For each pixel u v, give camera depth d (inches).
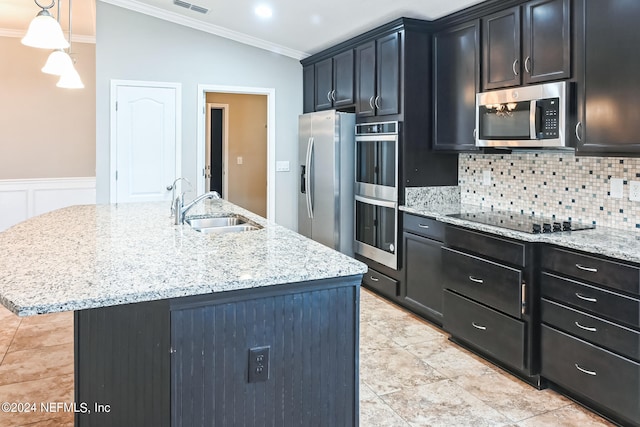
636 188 103.7
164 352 59.2
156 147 193.3
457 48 137.7
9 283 58.3
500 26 121.8
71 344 126.8
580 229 107.5
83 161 230.2
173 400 58.0
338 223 174.9
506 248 106.7
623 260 83.3
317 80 202.5
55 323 142.5
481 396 98.9
